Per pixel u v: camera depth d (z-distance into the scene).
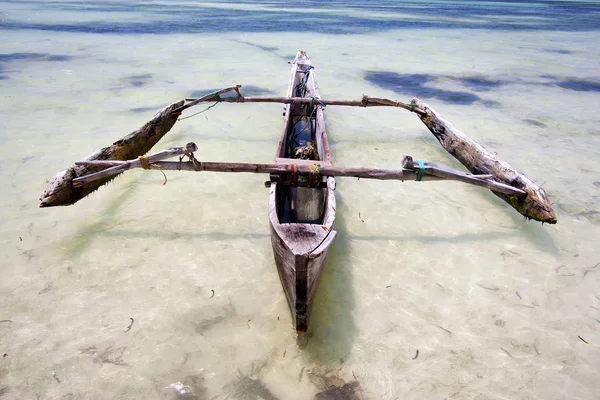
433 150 6.76
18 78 10.10
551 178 5.77
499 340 3.18
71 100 8.60
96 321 3.22
